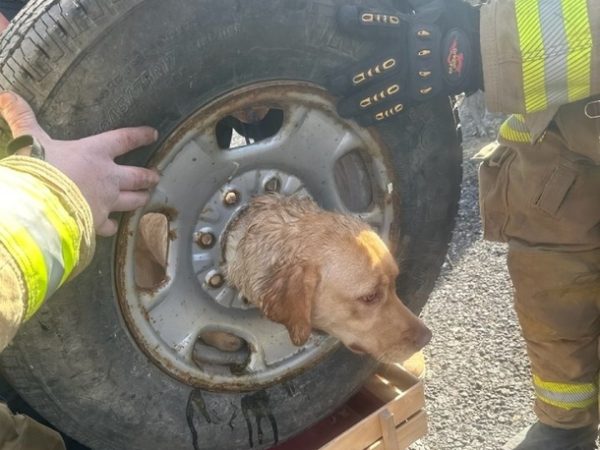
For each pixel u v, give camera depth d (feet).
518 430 3.98
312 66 2.47
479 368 4.43
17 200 1.56
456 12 2.53
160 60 2.21
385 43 2.50
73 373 2.48
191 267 2.70
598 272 3.06
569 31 2.33
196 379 2.79
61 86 2.12
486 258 5.41
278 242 2.77
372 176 2.89
